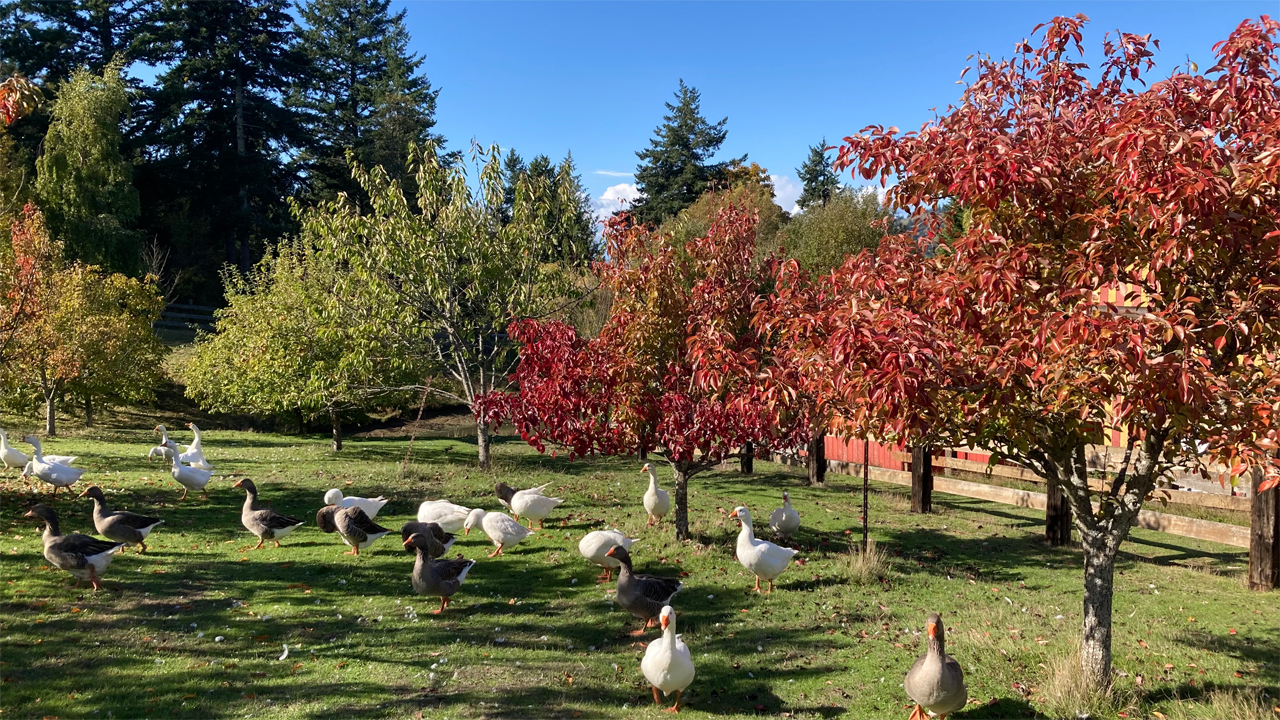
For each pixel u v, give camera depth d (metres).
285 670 8.19
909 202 8.05
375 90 70.19
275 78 56.22
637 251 14.38
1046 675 8.29
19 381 25.22
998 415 7.05
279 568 12.05
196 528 14.34
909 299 7.96
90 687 7.45
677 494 14.15
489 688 7.95
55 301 23.86
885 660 8.89
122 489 17.25
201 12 52.72
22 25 51.12
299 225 55.66
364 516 12.96
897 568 12.80
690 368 13.55
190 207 52.47
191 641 8.85
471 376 25.09
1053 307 6.61
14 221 24.25
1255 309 6.23
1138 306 7.08
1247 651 9.05
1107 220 6.52
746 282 13.81
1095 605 7.92
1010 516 17.56
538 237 23.33
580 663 8.76
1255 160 6.10
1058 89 8.11
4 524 13.45
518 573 12.20
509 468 22.91
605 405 13.44
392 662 8.56
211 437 29.62
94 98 41.06
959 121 7.67
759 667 8.74
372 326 22.55
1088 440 6.95
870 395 6.59
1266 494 11.63
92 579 10.44
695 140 81.00
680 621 10.25
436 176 22.98
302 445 28.47
